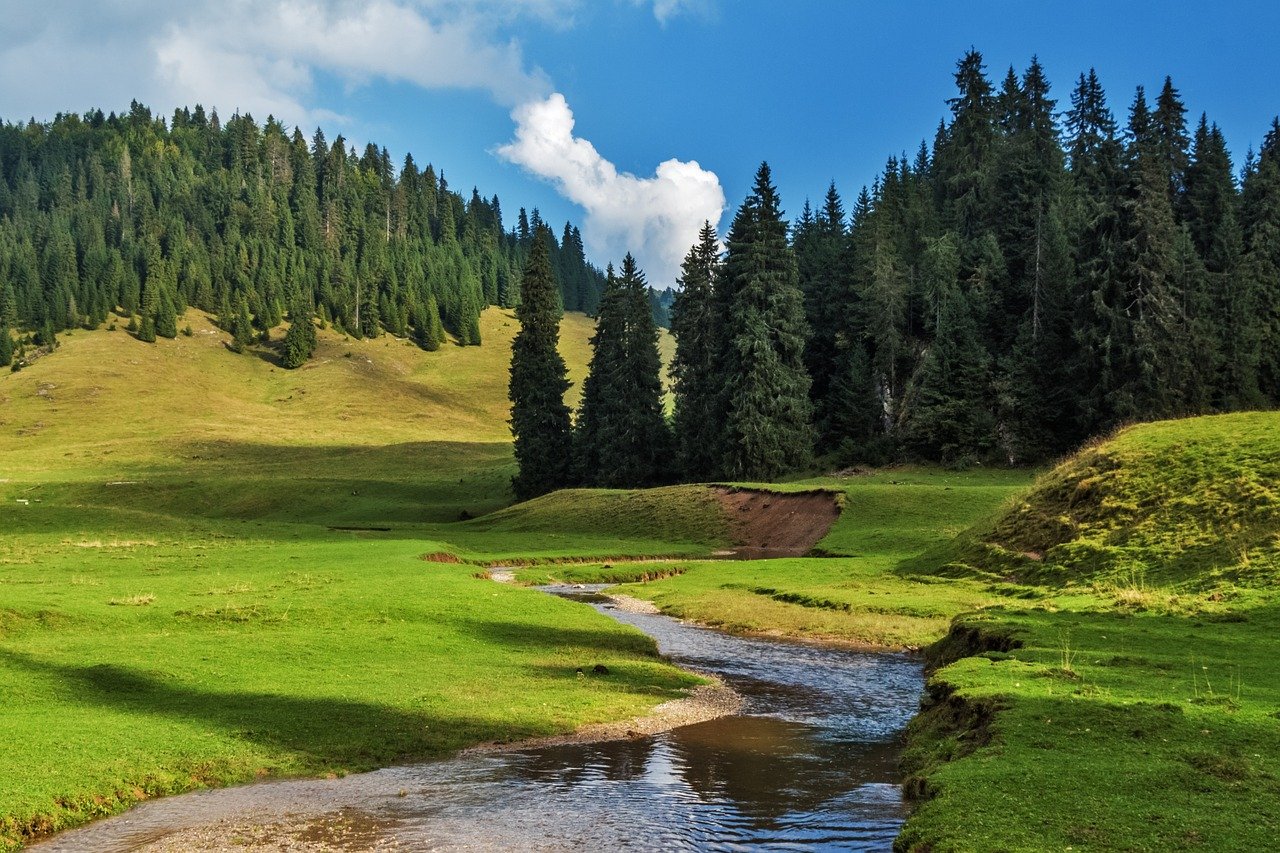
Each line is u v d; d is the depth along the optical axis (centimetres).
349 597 3325
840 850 1233
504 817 1393
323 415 18188
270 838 1315
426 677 2352
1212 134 10675
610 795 1500
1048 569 3703
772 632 3447
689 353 10050
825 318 10875
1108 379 7719
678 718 2080
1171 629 2480
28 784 1436
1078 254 8425
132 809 1445
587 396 10681
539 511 8656
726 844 1262
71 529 6366
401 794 1511
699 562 5800
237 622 2912
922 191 12888
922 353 9862
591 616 3494
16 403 17238
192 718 1872
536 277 10844
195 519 7119
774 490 7450
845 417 9606
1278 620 2445
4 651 2328
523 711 2055
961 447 8569
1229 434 4022
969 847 1045
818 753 1770
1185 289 8175
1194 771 1252
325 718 1923
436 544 5947
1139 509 3741
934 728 1753
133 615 2880
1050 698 1652
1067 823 1092
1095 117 12825
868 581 4391
